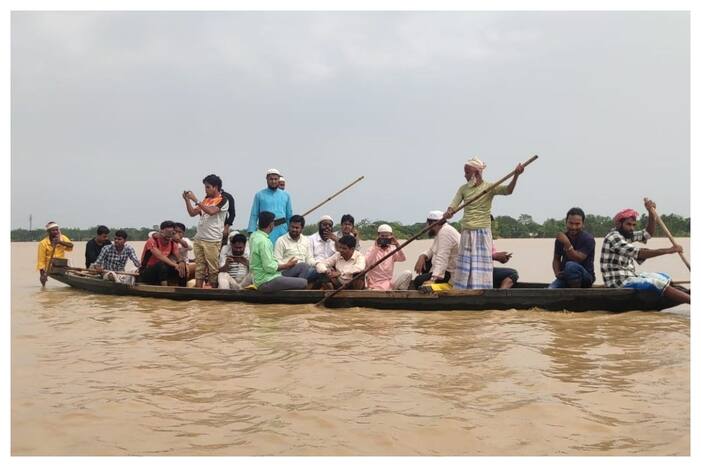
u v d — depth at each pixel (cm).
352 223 950
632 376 436
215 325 647
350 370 455
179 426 350
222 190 925
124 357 506
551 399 387
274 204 951
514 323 646
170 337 585
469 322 655
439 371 452
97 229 1127
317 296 780
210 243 897
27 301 865
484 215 762
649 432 336
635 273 754
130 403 388
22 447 325
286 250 859
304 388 415
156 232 974
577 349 518
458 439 329
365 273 802
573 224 776
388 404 382
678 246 717
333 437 333
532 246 3219
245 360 490
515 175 729
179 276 967
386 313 724
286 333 597
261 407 379
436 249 800
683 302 692
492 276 775
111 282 910
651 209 750
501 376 439
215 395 403
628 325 628
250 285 854
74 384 430
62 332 616
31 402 392
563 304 723
